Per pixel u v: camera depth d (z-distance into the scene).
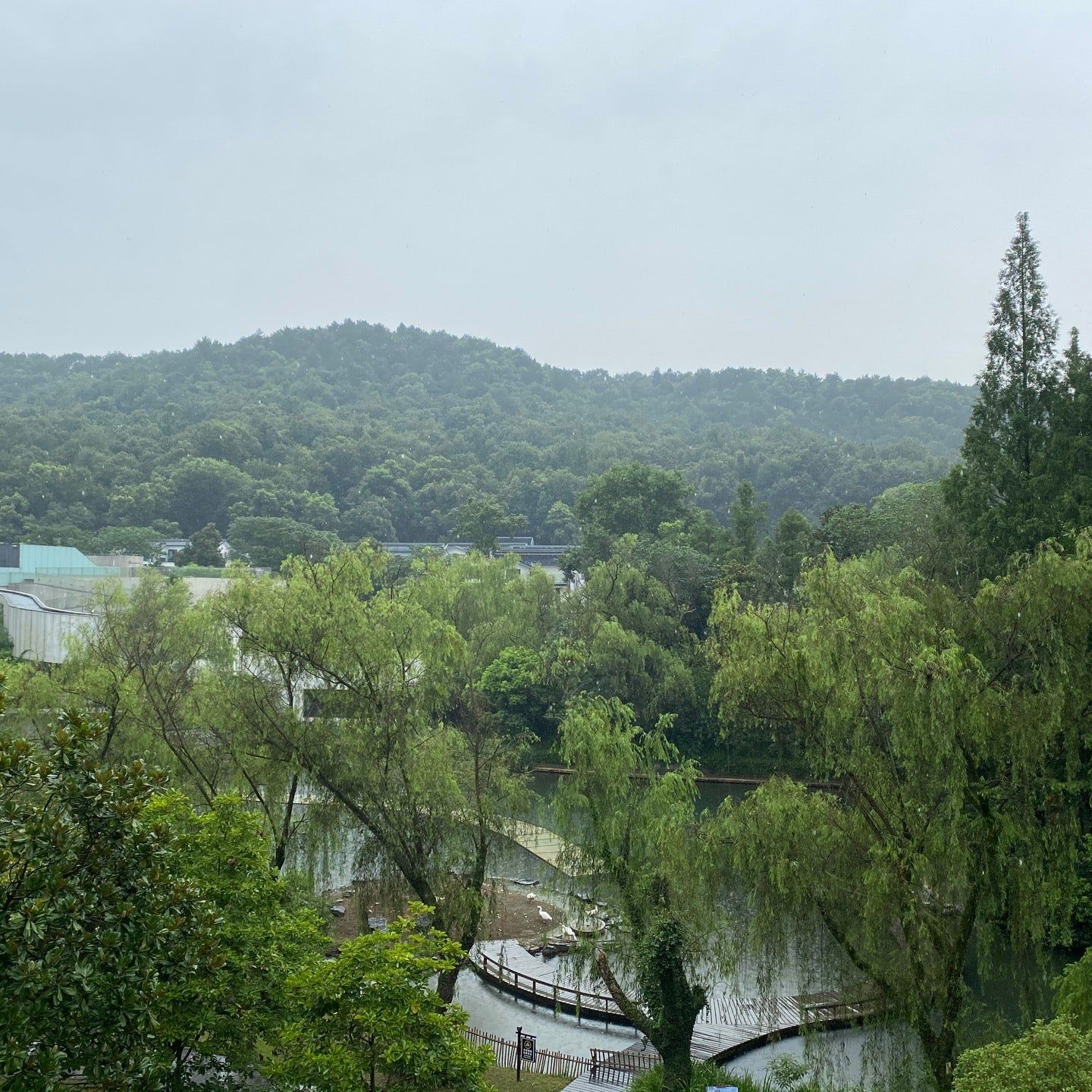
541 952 37.81
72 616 65.56
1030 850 23.48
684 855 25.95
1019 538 43.12
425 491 191.38
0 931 12.02
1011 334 47.19
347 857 42.41
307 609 30.86
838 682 23.88
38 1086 11.74
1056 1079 14.02
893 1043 24.50
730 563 85.62
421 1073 16.55
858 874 23.34
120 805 13.34
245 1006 18.34
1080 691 24.95
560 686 71.56
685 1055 26.33
